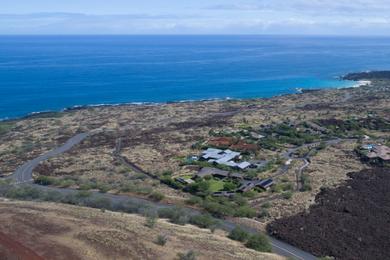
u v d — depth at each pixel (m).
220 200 102.81
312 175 119.56
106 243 54.41
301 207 97.75
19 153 152.38
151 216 78.88
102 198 94.31
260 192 108.62
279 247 79.81
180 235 67.25
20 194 96.12
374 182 112.31
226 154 137.50
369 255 77.19
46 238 54.12
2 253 48.28
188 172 124.12
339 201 100.12
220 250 62.94
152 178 121.69
